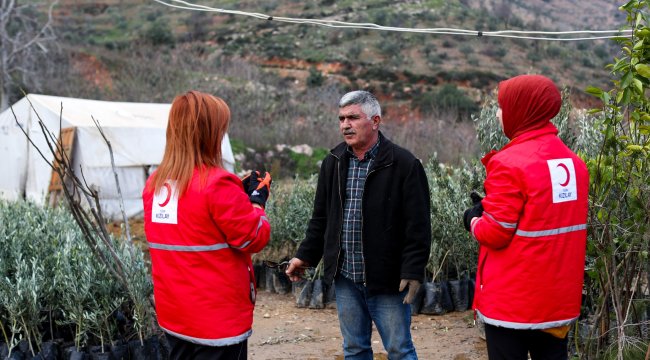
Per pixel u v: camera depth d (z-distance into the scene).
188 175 3.15
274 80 39.41
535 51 46.47
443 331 6.39
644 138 4.17
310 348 6.00
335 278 4.04
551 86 3.21
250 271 3.37
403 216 3.81
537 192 3.07
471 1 60.34
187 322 3.18
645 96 4.09
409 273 3.73
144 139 12.66
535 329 3.17
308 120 25.25
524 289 3.13
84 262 5.15
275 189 9.34
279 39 49.66
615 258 4.44
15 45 27.28
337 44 48.19
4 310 5.20
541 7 63.94
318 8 56.94
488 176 3.24
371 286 3.85
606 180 4.30
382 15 52.50
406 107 38.16
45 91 29.16
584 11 63.09
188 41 49.41
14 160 12.94
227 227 3.13
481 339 6.12
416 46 46.88
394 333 3.90
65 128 12.10
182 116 3.19
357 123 3.79
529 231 3.10
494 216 3.13
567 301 3.17
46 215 6.86
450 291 7.05
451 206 7.00
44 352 4.96
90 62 35.28
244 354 3.38
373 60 44.88
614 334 4.59
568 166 3.20
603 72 43.06
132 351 5.02
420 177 3.82
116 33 54.28
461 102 35.53
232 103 27.17
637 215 4.15
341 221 3.92
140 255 5.40
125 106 13.45
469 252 7.06
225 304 3.19
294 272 4.21
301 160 21.52
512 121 3.24
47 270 5.42
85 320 4.98
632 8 3.87
